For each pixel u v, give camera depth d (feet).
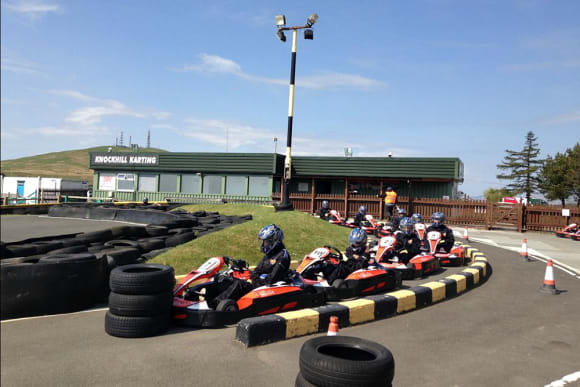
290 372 13.52
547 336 18.72
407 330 18.97
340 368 9.53
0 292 17.71
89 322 17.84
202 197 93.50
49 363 13.50
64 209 66.59
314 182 88.12
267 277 20.33
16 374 12.62
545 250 51.06
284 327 16.61
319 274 25.75
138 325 16.01
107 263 21.42
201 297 20.47
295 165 89.10
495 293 27.50
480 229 75.72
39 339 15.61
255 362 14.23
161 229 35.24
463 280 27.81
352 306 19.39
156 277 16.34
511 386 13.51
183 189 95.20
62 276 18.93
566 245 56.34
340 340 11.02
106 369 13.17
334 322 12.31
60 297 18.85
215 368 13.61
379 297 21.34
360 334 18.11
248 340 15.53
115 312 16.19
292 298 20.39
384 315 20.89
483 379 13.96
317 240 40.86
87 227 51.85
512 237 64.64
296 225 43.65
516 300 25.66
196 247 30.94
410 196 84.99
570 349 17.08
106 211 62.34
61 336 15.99
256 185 89.51
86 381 12.28
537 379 14.08
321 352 10.78
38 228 50.42
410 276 31.01
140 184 98.94
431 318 21.12
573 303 25.20
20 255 26.32
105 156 100.94
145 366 13.53
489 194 192.75
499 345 17.37
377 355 10.19
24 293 18.11
